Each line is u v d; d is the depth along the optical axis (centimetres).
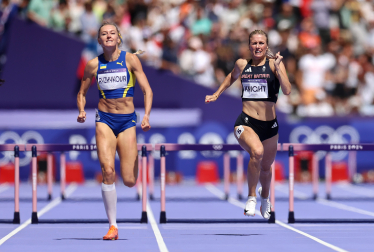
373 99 5597
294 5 6172
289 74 5512
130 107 2016
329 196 3750
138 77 2023
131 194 4134
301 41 5803
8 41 5141
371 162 5091
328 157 3756
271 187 2566
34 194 2531
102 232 2245
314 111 5375
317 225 2470
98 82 2003
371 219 2630
